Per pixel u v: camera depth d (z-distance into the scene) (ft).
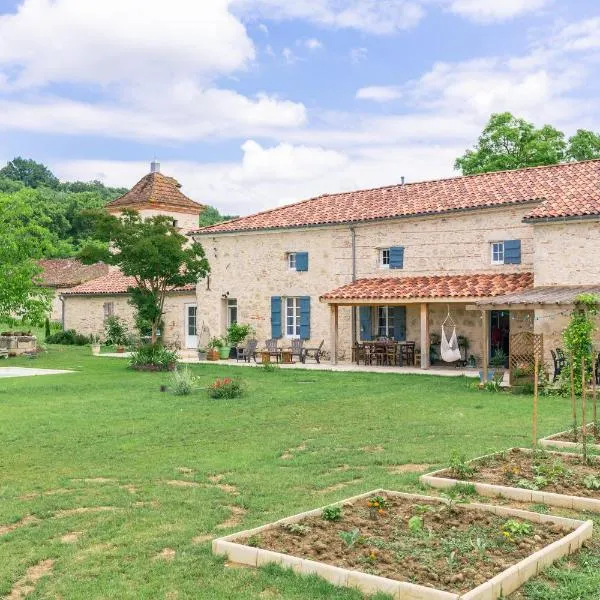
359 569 18.81
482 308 60.75
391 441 37.17
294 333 92.02
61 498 27.14
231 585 18.43
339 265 87.40
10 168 291.38
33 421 44.62
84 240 201.36
